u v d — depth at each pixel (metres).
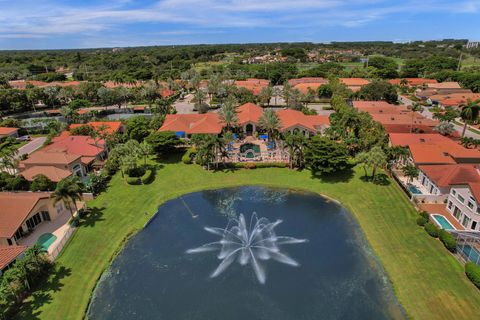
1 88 186.88
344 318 39.53
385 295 42.72
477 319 37.81
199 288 44.97
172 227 59.84
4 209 54.38
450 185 61.72
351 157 86.06
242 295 43.50
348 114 95.69
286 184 74.75
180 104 169.00
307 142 79.12
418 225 56.28
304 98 147.12
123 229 58.47
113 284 46.09
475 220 52.34
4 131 112.62
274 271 47.84
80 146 86.56
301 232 57.41
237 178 77.81
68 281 45.62
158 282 46.25
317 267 48.41
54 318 39.69
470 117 95.50
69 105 161.38
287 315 40.22
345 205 65.12
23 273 41.81
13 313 40.09
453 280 43.56
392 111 120.25
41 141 111.50
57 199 54.66
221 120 107.06
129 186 74.06
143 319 40.38
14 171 81.38
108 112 155.50
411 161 75.62
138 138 98.50
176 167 83.62
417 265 46.97
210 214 64.12
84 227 58.16
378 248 51.72
